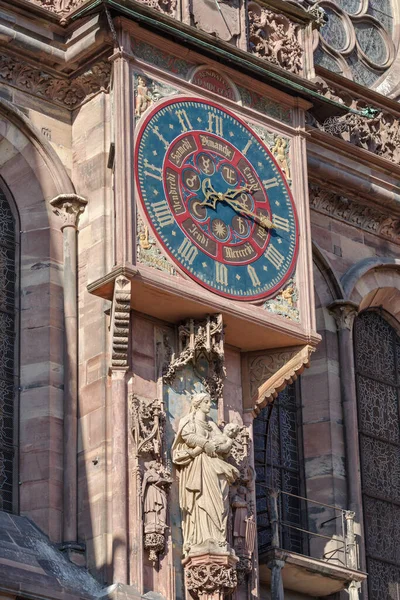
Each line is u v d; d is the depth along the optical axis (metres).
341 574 48.62
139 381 45.88
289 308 47.94
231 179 48.06
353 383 52.00
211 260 46.91
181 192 47.03
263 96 49.66
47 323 46.94
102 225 47.16
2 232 47.81
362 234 54.03
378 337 53.91
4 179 48.19
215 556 44.84
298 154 49.66
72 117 48.81
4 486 45.75
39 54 48.25
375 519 51.53
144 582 44.31
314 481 50.81
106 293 45.88
